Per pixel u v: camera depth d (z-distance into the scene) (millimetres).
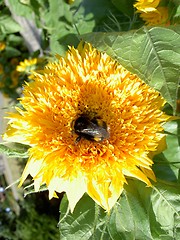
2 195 684
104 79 189
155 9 195
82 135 185
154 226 193
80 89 189
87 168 181
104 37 180
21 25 381
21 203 565
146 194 191
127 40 175
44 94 187
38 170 185
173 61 169
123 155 181
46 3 308
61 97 189
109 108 189
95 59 189
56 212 506
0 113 462
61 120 188
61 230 195
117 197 179
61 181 183
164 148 190
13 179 608
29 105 185
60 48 271
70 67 189
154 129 183
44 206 515
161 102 187
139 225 190
